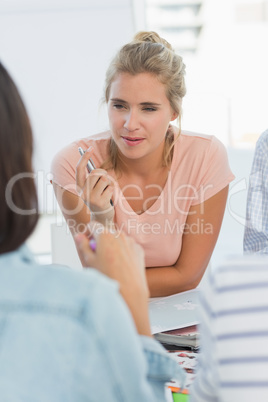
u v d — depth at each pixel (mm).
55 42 4188
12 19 4137
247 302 533
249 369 528
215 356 550
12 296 497
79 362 475
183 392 868
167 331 1079
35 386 470
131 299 658
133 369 502
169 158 1585
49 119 4242
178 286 1536
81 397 479
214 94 2805
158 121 1424
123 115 1422
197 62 3920
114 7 4133
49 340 476
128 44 1437
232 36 4395
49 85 4227
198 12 4594
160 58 1391
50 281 504
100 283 505
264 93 3916
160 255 1576
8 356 474
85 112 4250
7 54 4191
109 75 1445
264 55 4125
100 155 1620
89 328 478
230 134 2865
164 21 4621
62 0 4168
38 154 601
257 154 1544
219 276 547
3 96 541
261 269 538
